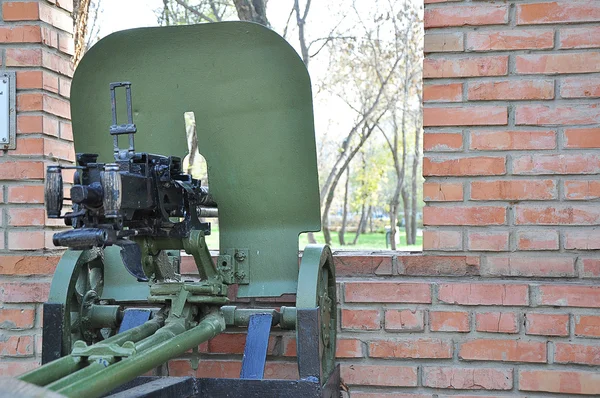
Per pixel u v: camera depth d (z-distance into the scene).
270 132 2.56
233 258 2.59
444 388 2.83
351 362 2.89
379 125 11.81
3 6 3.03
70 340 2.49
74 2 3.96
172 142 2.64
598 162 2.73
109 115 2.65
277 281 2.57
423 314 2.84
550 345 2.75
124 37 2.58
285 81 2.52
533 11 2.78
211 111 2.60
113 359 1.83
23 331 3.02
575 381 2.73
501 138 2.79
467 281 2.82
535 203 2.78
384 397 2.87
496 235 2.80
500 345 2.78
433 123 2.84
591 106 2.74
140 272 2.43
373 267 2.92
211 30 2.54
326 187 10.64
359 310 2.88
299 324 2.25
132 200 2.01
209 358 2.99
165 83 2.62
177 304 2.33
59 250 3.10
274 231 2.59
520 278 2.79
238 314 2.51
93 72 2.63
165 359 1.95
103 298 2.74
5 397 1.40
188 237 2.31
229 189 2.61
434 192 2.84
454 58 2.83
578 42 2.75
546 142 2.77
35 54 3.02
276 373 2.96
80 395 1.55
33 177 3.01
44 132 3.03
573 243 2.75
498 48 2.79
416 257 2.88
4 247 3.04
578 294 2.72
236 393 2.18
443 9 2.83
